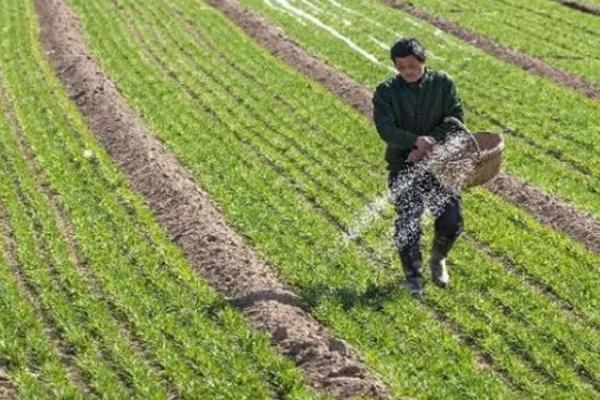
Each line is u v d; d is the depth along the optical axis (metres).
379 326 14.77
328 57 32.28
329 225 18.95
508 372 13.76
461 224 15.36
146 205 20.30
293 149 23.41
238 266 16.72
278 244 17.97
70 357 14.41
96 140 24.73
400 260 16.25
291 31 35.75
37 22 37.69
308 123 25.70
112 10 39.16
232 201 20.11
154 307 15.50
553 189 21.00
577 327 14.88
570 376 13.59
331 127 25.08
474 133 15.55
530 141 24.50
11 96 28.38
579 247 18.00
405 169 14.89
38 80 30.02
